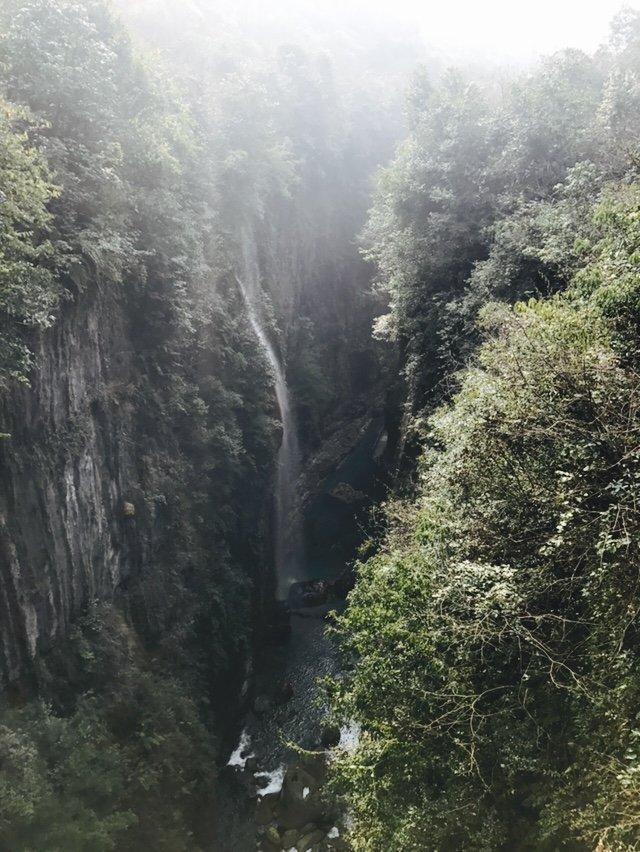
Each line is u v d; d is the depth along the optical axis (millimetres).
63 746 12805
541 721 7352
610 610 6508
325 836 14766
